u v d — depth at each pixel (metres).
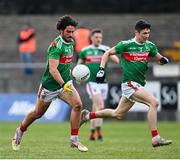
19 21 85.88
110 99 60.94
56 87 28.88
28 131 49.56
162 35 84.19
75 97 28.91
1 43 83.56
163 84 61.78
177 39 83.88
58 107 63.19
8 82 70.12
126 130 52.38
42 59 79.88
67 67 28.97
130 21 85.38
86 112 33.91
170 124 59.12
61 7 89.00
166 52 75.88
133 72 31.03
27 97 63.75
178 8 88.62
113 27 84.81
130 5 88.81
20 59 81.06
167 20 85.38
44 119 62.97
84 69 29.92
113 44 83.25
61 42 28.42
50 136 44.09
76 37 66.56
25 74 71.38
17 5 89.00
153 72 65.50
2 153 29.33
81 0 89.12
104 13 88.94
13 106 63.69
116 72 69.12
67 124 58.53
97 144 37.09
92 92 41.91
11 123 59.31
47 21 85.50
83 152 29.97
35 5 89.00
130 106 32.06
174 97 61.75
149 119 30.08
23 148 32.44
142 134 47.94
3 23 85.75
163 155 28.58
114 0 89.00
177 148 32.88
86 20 85.69
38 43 82.69
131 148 33.34
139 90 30.73
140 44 30.97
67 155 28.31
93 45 42.88
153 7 88.81
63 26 28.30
